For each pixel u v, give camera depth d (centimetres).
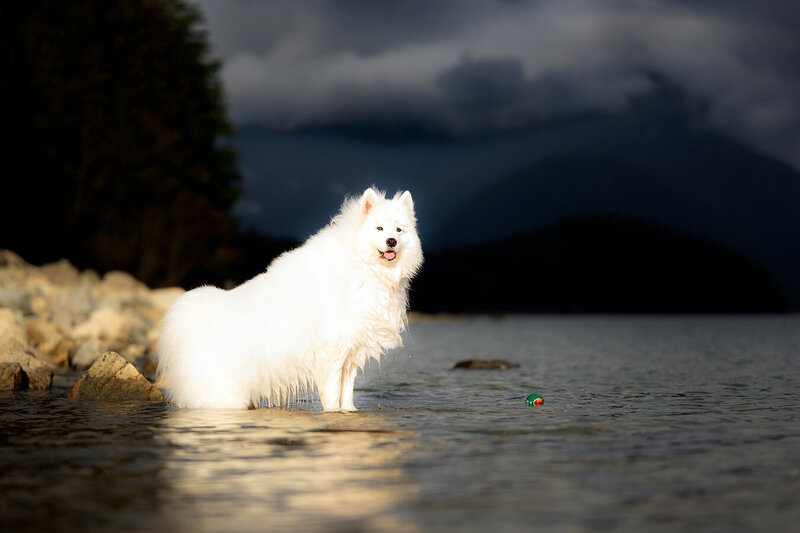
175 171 5166
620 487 562
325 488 559
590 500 528
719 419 899
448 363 1891
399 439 754
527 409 993
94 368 1079
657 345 2861
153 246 4609
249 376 929
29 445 717
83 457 664
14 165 3909
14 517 489
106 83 4594
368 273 934
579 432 798
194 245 4975
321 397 938
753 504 519
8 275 2462
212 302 965
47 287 2373
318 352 929
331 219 970
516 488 559
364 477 592
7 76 3972
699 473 606
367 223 930
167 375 973
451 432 796
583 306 13300
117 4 4797
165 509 507
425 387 1292
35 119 4019
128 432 788
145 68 4997
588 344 2948
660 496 538
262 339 920
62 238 4112
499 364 1714
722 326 5625
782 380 1430
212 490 554
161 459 655
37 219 4012
